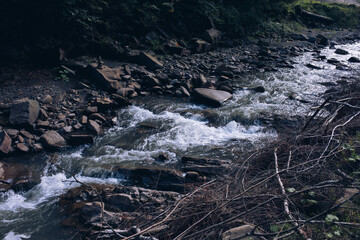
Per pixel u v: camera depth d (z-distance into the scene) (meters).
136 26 11.64
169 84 9.75
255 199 3.77
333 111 6.02
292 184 4.04
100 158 6.35
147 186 5.48
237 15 15.26
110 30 11.03
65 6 9.66
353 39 18.20
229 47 13.91
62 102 8.17
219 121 7.76
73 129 7.39
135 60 10.67
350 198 3.29
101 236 4.19
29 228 4.65
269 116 7.71
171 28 12.81
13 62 9.30
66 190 5.50
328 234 3.01
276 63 12.48
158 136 7.17
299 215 3.53
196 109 8.38
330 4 23.39
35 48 9.44
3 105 7.60
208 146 6.71
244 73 11.20
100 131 7.43
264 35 16.33
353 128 5.16
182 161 6.09
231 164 5.63
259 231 3.36
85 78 9.38
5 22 9.19
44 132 7.10
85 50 10.37
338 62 12.70
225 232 3.34
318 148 4.68
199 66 11.14
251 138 6.99
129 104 8.70
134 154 6.47
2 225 4.73
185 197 4.05
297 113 7.88
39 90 8.51
